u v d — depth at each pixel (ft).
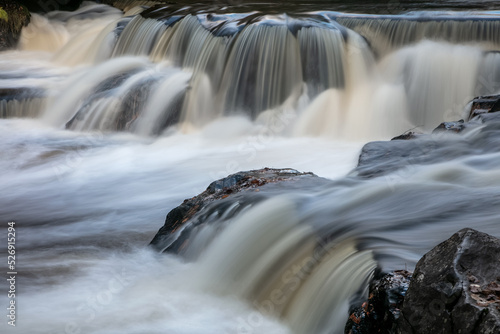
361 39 39.52
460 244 11.08
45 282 17.60
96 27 53.88
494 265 10.72
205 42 41.04
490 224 15.23
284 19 40.83
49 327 14.80
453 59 37.29
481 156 21.03
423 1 49.93
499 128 22.99
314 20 40.68
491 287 10.37
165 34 44.27
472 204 16.65
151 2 60.18
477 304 10.01
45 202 26.63
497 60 36.47
